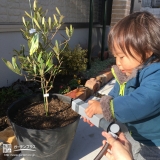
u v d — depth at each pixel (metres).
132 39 0.99
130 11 5.15
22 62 1.57
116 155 0.89
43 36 1.57
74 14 4.07
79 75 3.35
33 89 2.60
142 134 1.24
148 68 1.04
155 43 0.98
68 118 1.51
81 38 4.36
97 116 1.06
